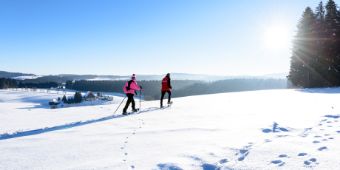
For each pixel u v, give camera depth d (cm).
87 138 779
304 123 824
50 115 1545
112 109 1756
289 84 4944
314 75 4341
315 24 4334
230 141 655
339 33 4181
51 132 912
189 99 2178
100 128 947
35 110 1902
